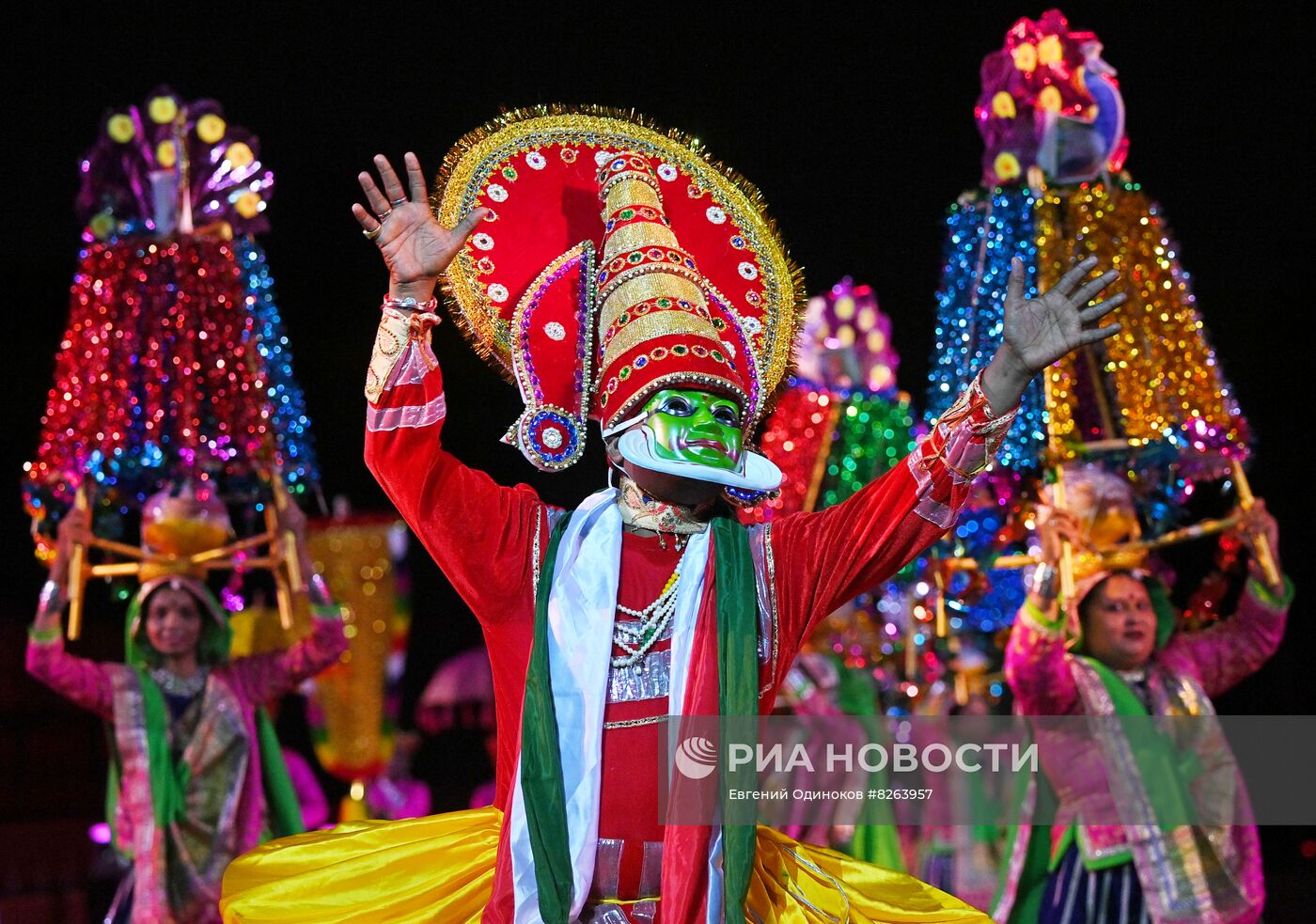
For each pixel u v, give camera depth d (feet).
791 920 7.45
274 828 19.03
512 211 8.66
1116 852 16.76
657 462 7.61
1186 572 23.98
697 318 8.07
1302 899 21.84
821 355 22.26
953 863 19.49
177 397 18.40
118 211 18.79
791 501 21.65
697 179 9.07
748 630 7.50
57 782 23.77
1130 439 17.87
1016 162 17.99
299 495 25.09
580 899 7.20
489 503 7.89
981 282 17.99
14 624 24.11
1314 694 23.61
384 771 24.91
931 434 7.83
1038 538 19.10
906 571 20.38
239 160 19.02
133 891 17.95
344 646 19.54
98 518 20.75
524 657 7.81
